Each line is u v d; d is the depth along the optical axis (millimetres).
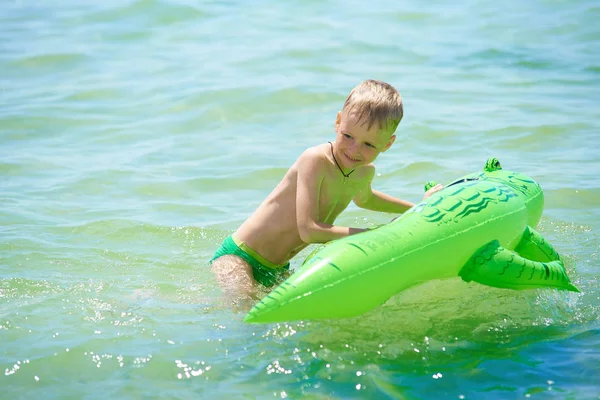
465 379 12836
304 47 36750
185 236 19719
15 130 27547
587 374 12938
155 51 36531
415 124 27672
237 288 16094
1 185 22938
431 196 15648
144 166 24547
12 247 18484
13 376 12727
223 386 12562
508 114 28688
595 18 41500
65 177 23641
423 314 15031
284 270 17359
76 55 35875
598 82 32562
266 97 30281
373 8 44000
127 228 20094
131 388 12453
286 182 16609
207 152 25734
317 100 30109
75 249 18594
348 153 15422
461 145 25859
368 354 13562
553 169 23594
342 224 20688
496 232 15219
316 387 12547
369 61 35188
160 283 16672
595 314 15125
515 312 15219
